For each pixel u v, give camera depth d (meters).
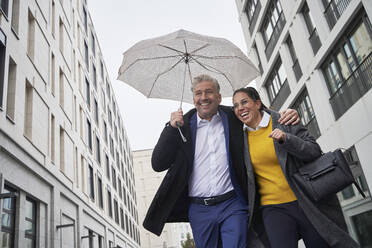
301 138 2.59
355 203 10.38
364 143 9.71
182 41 3.14
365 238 10.02
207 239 2.76
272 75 17.95
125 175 39.50
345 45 10.85
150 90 3.43
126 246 33.00
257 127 2.76
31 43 12.86
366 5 9.24
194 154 2.88
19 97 10.66
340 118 11.00
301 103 14.62
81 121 20.31
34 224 11.59
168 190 2.87
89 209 19.23
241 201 2.76
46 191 12.72
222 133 2.90
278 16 16.08
